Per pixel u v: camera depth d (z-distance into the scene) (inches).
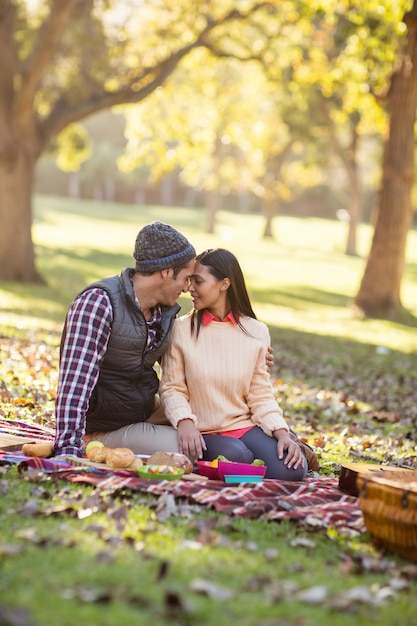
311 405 372.8
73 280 995.3
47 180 3339.1
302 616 120.1
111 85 864.9
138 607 117.6
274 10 916.0
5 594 116.1
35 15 908.0
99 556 132.2
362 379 487.5
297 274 1382.9
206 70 1063.6
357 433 319.9
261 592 127.8
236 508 166.1
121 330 194.2
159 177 1214.9
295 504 174.1
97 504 158.9
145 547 140.8
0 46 796.6
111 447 199.8
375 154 1745.8
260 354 208.5
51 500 161.0
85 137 1242.0
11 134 824.9
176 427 199.0
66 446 188.7
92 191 3329.2
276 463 199.2
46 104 940.0
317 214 3228.3
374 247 851.4
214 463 190.9
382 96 799.7
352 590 130.0
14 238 851.4
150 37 866.1
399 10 608.4
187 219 2600.9
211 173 2020.2
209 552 142.3
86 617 112.6
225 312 206.5
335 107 1441.9
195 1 848.3
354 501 182.4
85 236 1784.0
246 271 1355.8
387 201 833.5
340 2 693.9
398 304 861.2
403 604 129.4
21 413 269.7
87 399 192.5
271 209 2112.5
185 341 204.4
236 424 205.2
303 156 2556.6
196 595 123.3
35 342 461.7
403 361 594.9
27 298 733.3
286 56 944.3
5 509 152.5
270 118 1658.5
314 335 707.4
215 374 203.3
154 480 174.6
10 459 183.9
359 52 778.2
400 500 149.4
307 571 140.0
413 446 303.7
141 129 1134.4
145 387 204.2
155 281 195.5
